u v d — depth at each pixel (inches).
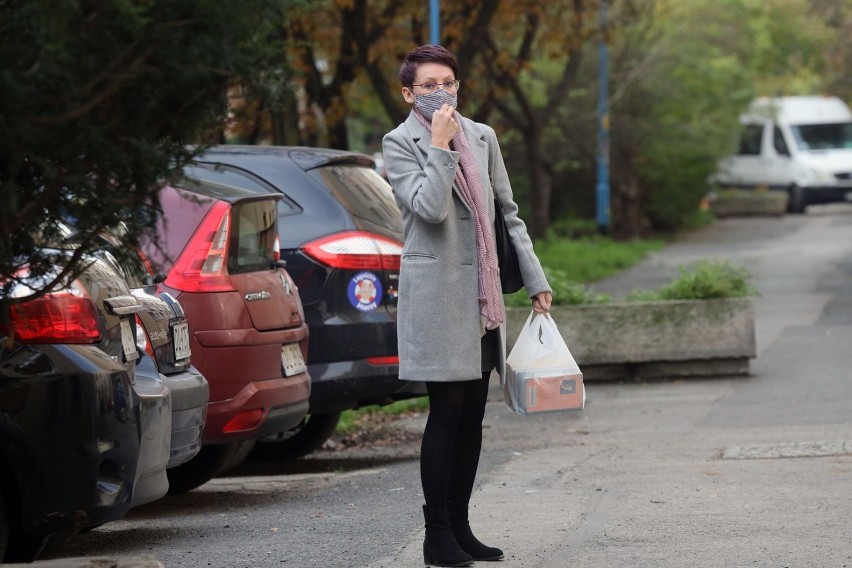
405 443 597.0
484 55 1362.0
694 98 1926.7
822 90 2770.7
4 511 303.3
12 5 216.2
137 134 233.3
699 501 410.9
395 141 320.2
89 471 305.7
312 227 515.5
